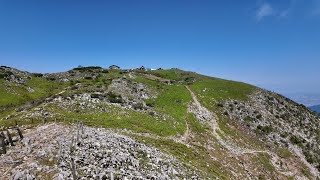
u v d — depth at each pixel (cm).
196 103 13138
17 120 6750
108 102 10344
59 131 5147
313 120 14575
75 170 3294
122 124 8138
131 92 12800
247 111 13350
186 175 4694
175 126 9675
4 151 4084
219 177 6116
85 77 15588
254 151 10144
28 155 3847
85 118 7875
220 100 13850
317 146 12319
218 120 11869
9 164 3609
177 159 5672
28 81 14188
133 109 10256
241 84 16512
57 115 7600
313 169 10619
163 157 5153
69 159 3591
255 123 12600
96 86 12644
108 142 4625
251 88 15875
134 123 8619
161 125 9269
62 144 4156
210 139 9706
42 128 5644
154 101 12462
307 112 15250
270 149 10988
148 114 10112
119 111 9406
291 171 9800
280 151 11069
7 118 7475
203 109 12544
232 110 13188
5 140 4659
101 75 16075
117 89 12650
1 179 3203
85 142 4347
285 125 13062
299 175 9762
